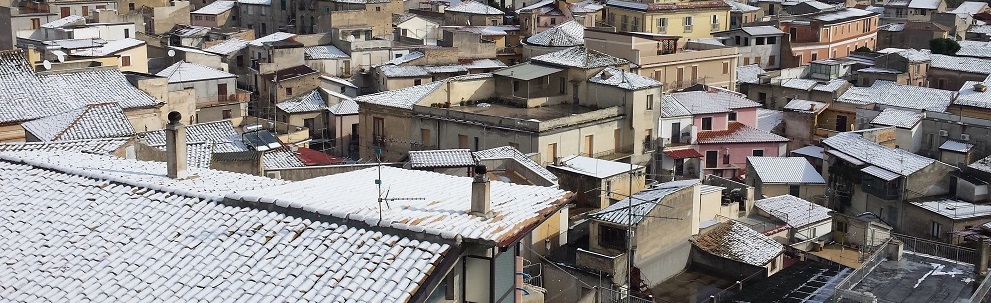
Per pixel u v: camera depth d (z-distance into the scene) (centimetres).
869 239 6644
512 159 6738
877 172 7888
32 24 12594
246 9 15950
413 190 2953
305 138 9631
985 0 18762
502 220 2609
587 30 11338
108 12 13025
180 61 10525
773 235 6519
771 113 10581
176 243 2638
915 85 12044
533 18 13925
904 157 8144
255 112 11238
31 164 3175
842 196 8225
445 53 11862
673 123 9069
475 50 12362
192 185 2955
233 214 2714
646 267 5409
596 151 8356
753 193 7256
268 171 5372
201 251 2591
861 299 4006
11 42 12169
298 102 10938
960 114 9694
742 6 15638
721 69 11556
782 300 4606
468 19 14975
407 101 8825
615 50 10931
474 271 2511
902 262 4519
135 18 13700
